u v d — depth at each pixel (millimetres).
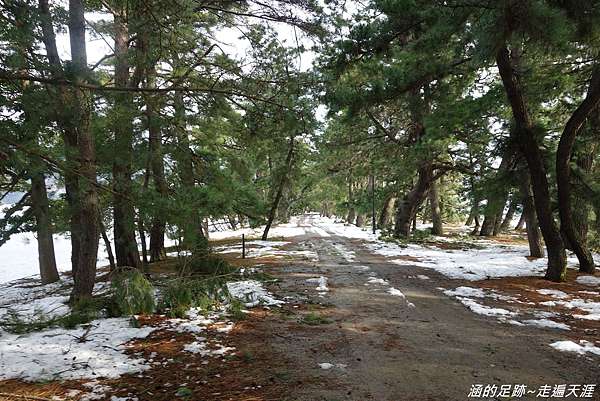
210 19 9461
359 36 9195
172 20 6879
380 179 28969
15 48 4922
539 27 6512
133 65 7902
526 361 4930
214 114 7613
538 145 11242
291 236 27828
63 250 33906
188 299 7129
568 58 11516
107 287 10078
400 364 4832
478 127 15234
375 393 4059
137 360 4816
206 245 8531
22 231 10188
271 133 7707
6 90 5027
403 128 22047
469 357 5074
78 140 7156
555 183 11883
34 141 5191
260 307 7582
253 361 4883
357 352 5238
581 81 12367
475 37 7504
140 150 7785
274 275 11203
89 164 6031
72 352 5020
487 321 6703
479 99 11586
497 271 11688
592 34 7668
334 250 18203
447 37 8742
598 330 6145
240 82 7090
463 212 30656
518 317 6938
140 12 6848
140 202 6309
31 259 30141
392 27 9055
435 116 12039
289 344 5527
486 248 19031
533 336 5898
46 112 4969
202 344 5441
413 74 9945
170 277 10656
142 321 6477
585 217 12852
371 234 28391
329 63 9633
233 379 4348
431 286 9734
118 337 5637
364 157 25141
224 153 11750
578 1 7023
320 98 7520
